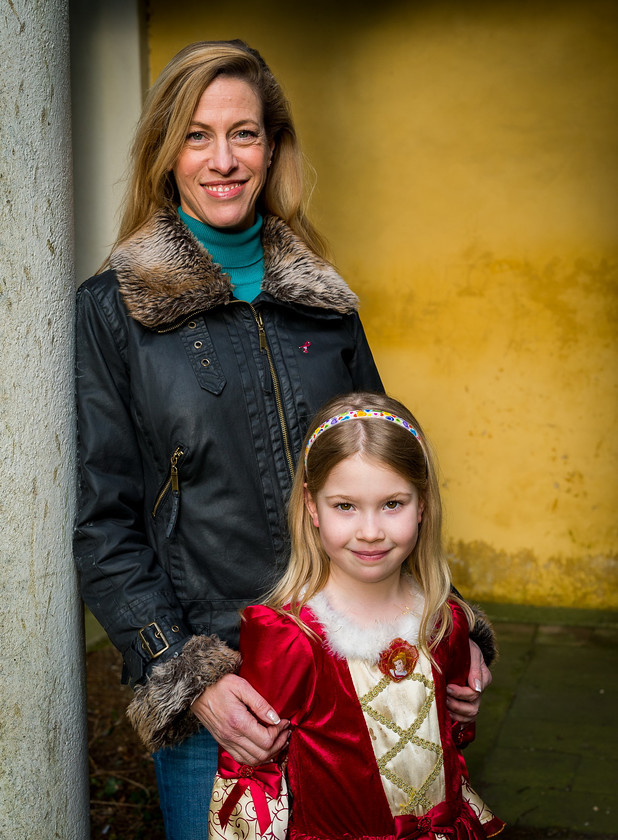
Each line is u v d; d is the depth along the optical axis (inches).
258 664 70.9
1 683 71.6
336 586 74.4
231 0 197.0
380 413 72.6
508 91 188.1
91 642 189.8
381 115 194.7
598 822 120.5
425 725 72.1
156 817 129.0
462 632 77.7
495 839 117.0
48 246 75.3
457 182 193.2
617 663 173.3
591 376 191.3
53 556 76.0
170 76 77.9
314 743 70.8
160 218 80.0
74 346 79.5
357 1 191.8
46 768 75.9
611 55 182.1
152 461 77.5
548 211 189.5
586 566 196.2
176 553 77.5
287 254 83.3
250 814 68.9
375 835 70.6
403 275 198.5
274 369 79.7
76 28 195.0
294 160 88.7
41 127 74.5
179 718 71.4
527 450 196.4
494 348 195.8
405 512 71.4
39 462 74.1
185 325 77.9
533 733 146.3
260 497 77.9
